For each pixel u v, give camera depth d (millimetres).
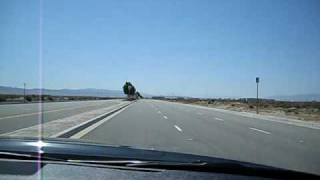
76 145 4391
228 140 18469
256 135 21234
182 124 28125
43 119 29500
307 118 41656
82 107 55781
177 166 4023
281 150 15391
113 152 4207
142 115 39312
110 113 38844
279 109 67875
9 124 24672
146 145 15805
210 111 53938
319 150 15578
